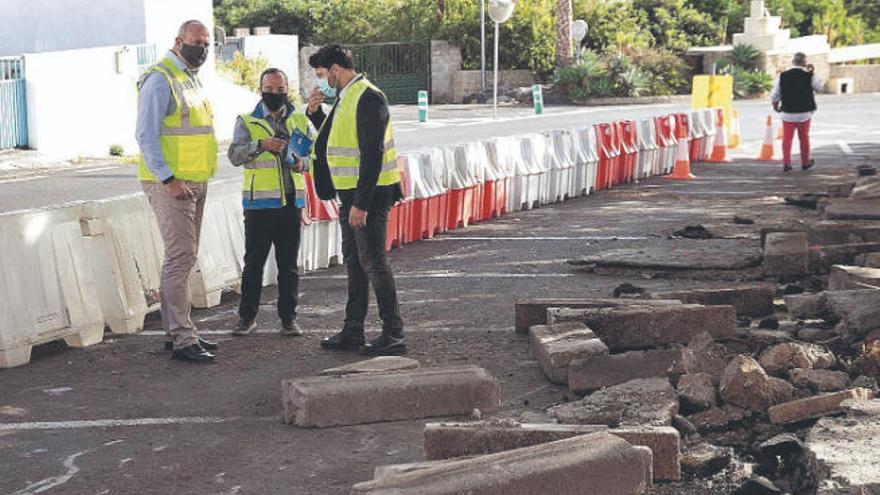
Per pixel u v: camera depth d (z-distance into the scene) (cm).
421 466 573
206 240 1090
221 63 4050
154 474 637
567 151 1850
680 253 1223
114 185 2220
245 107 3512
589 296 1085
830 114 3756
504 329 964
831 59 5350
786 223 1446
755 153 2619
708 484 604
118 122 2989
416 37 5238
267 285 1186
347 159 881
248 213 946
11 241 874
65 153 2819
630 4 5431
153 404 770
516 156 1711
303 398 709
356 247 895
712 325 847
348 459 657
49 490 615
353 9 5441
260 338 955
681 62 5022
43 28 3481
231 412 751
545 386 793
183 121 872
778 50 5112
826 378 724
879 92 5247
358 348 907
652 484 602
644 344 848
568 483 552
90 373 850
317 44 5600
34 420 737
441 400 727
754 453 636
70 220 934
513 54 5150
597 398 698
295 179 952
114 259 970
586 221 1600
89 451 677
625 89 4731
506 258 1309
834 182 2017
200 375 842
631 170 2086
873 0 6122
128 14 3319
